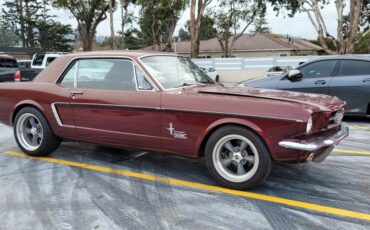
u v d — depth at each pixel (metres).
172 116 4.21
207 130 4.05
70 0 34.25
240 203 3.80
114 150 5.82
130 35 55.03
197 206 3.75
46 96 5.14
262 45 44.81
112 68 4.73
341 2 24.12
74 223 3.41
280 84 8.68
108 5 34.53
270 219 3.46
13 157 5.52
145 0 35.50
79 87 4.96
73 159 5.38
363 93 7.96
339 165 5.04
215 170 4.17
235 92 4.24
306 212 3.60
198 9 29.25
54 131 5.21
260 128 3.79
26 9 61.66
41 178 4.60
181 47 48.62
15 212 3.65
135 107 4.41
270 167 3.90
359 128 7.71
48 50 61.47
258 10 40.03
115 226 3.35
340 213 3.57
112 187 4.28
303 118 3.62
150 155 5.52
